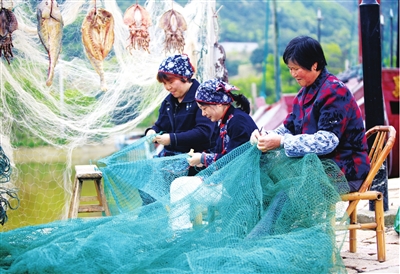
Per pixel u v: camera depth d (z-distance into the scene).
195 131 4.94
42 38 5.41
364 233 5.42
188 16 6.40
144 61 6.29
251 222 4.05
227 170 4.13
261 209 4.08
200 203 4.09
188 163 4.68
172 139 4.91
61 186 6.46
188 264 3.72
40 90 5.93
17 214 6.19
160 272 3.63
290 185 4.02
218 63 6.46
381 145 4.67
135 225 4.02
